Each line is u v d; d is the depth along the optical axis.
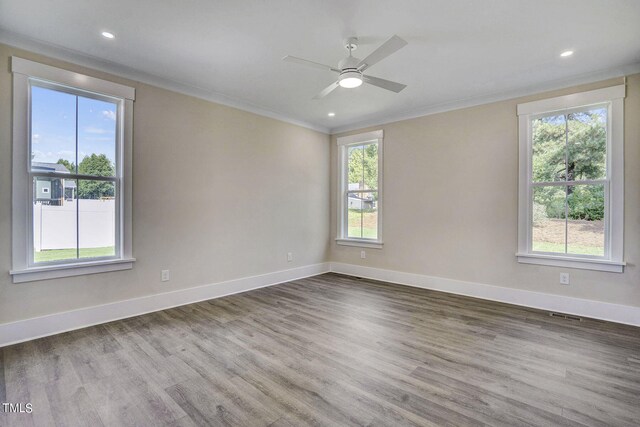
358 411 1.79
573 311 3.38
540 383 2.07
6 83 2.57
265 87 3.70
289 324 3.09
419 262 4.53
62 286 2.86
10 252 2.60
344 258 5.41
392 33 2.55
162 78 3.42
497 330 2.94
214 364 2.30
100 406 1.82
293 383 2.07
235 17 2.35
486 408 1.81
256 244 4.45
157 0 2.14
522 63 3.05
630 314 3.09
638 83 3.05
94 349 2.52
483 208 3.97
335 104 4.29
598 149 3.30
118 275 3.18
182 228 3.66
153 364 2.30
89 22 2.41
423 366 2.29
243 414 1.76
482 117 3.96
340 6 2.21
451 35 2.58
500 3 2.17
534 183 3.66
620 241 3.13
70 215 2.95
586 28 2.46
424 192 4.46
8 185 2.59
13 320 2.61
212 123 3.92
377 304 3.73
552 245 3.56
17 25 2.44
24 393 1.93
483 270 3.97
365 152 5.22
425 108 4.38
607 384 2.05
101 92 3.03
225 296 4.05
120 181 3.21
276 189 4.71
